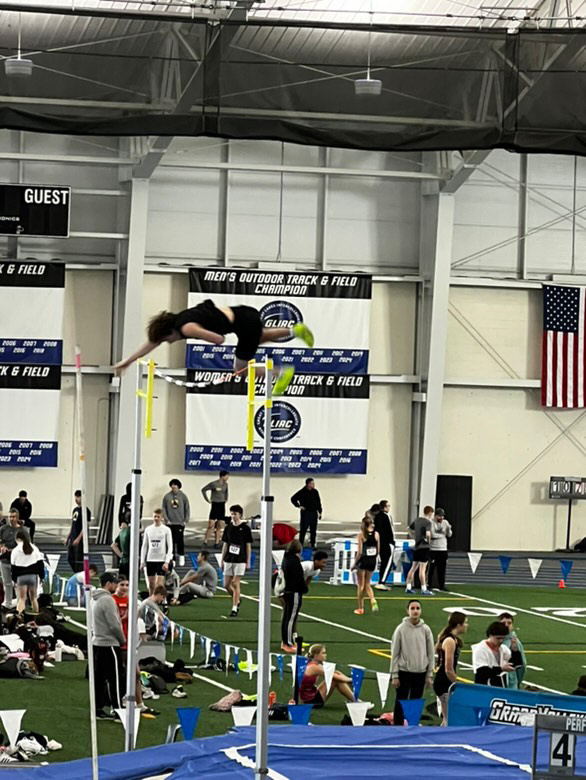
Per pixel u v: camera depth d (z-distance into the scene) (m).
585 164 37.03
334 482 35.72
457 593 29.22
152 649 18.55
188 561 32.19
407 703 14.64
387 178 35.88
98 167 34.09
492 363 36.72
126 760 12.57
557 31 22.95
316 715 16.66
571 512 37.22
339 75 22.66
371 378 35.69
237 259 35.12
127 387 33.25
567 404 36.59
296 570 21.00
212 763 12.48
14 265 33.69
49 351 33.94
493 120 22.89
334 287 35.16
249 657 18.84
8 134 33.34
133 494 13.89
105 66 22.27
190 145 34.34
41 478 34.16
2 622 20.12
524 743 13.47
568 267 36.97
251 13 28.88
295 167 34.53
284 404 35.03
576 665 21.09
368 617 25.30
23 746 14.41
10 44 22.02
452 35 22.84
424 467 35.06
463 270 36.59
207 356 34.53
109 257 34.53
